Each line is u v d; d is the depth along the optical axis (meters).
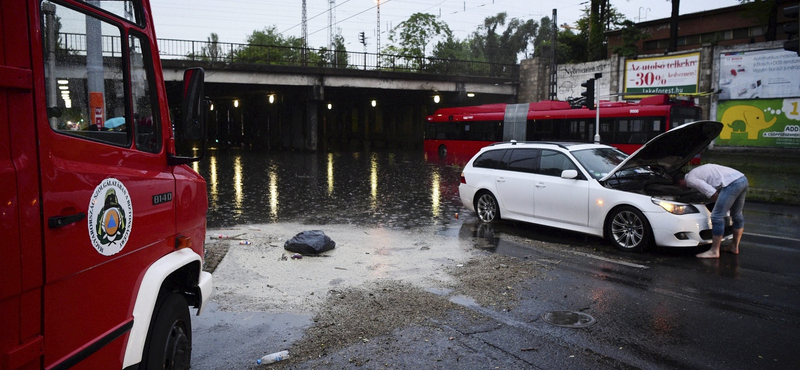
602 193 8.33
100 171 2.59
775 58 26.48
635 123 21.91
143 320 2.91
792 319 5.23
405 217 11.44
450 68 43.12
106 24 2.80
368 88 37.41
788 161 23.88
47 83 2.28
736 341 4.70
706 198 8.05
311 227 10.20
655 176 8.88
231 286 6.25
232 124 62.44
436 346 4.60
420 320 5.18
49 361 2.23
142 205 2.99
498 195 10.09
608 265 7.23
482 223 10.48
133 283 2.89
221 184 18.20
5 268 1.98
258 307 5.56
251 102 52.56
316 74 35.56
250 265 7.11
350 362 4.30
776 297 5.89
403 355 4.43
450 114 31.97
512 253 7.95
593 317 5.28
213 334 4.88
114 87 2.87
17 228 2.03
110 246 2.65
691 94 27.59
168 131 3.43
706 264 7.28
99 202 2.55
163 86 3.42
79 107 2.54
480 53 80.81
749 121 27.59
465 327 5.02
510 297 5.86
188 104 3.31
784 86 26.27
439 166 26.16
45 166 2.19
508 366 4.23
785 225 10.41
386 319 5.21
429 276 6.66
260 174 21.97
